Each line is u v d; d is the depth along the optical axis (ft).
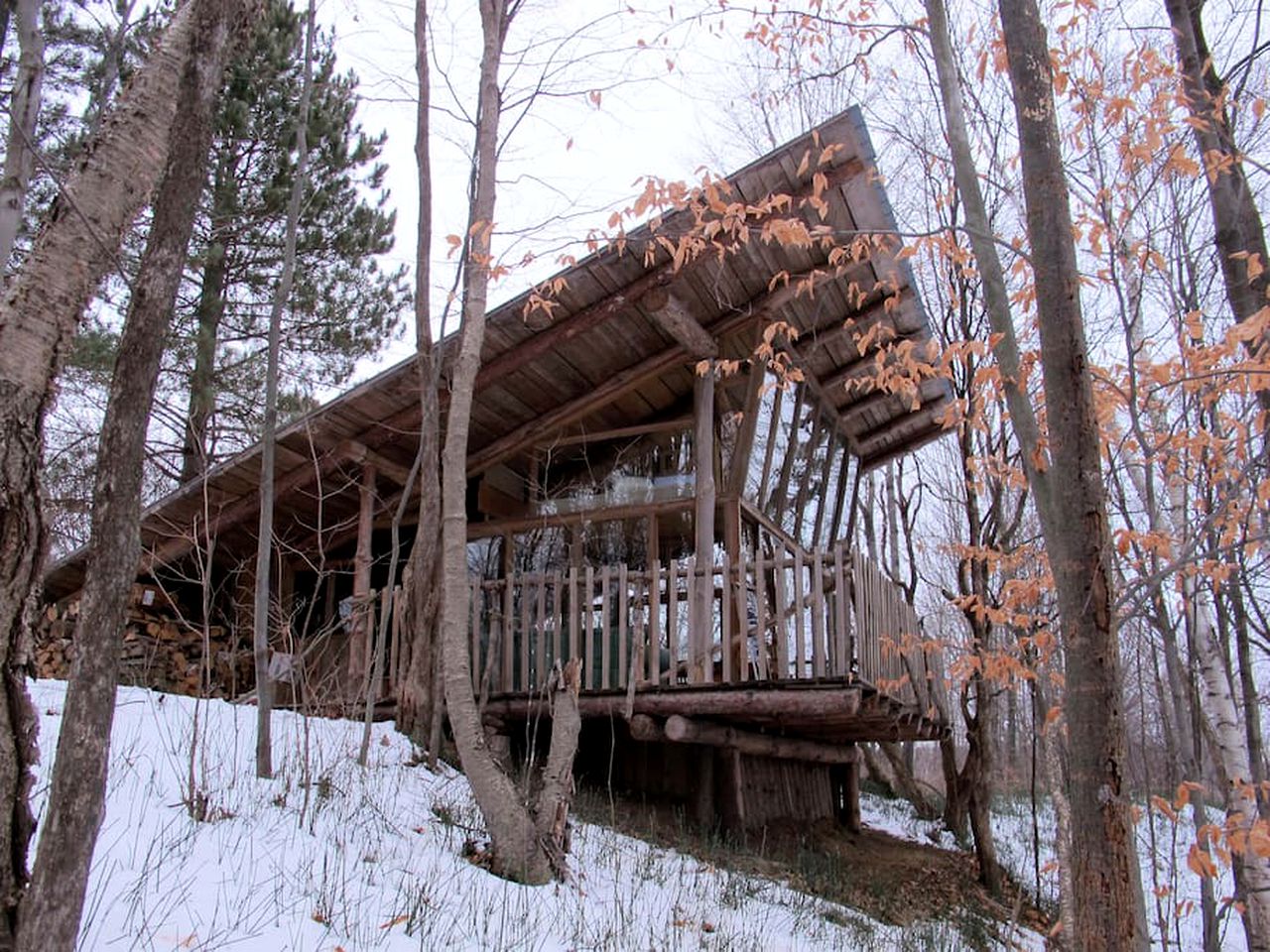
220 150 48.49
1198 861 13.03
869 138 27.61
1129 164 16.46
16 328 10.38
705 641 29.19
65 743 9.48
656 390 38.32
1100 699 11.43
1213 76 17.63
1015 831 59.36
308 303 50.19
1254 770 21.68
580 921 18.13
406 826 21.11
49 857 9.27
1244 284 15.71
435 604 27.96
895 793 62.59
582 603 36.60
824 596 29.14
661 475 38.06
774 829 35.63
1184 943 35.63
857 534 51.83
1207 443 16.76
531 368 34.35
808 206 29.60
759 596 28.99
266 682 21.89
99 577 9.77
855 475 50.78
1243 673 22.17
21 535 10.19
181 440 50.85
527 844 20.22
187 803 17.71
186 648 37.58
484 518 39.75
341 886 16.25
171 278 10.51
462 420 22.76
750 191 28.91
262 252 50.14
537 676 30.37
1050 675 20.93
